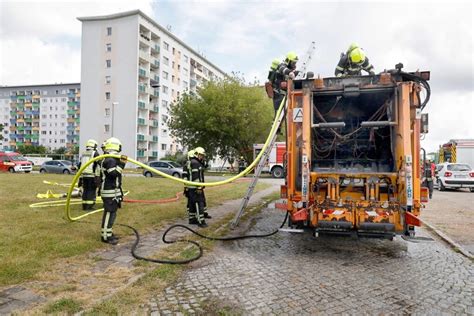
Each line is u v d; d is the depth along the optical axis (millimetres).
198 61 68000
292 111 5152
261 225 7316
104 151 5648
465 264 4730
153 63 52344
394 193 4832
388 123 4926
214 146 33938
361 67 6727
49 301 3188
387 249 5492
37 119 91250
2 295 3307
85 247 4953
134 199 10789
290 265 4578
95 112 50750
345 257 5004
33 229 5969
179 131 34594
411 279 4090
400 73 4840
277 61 7523
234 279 4000
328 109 6090
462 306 3336
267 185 18141
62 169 27047
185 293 3553
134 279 3818
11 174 24719
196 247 5305
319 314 3127
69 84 88875
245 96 31656
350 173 4875
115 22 49781
